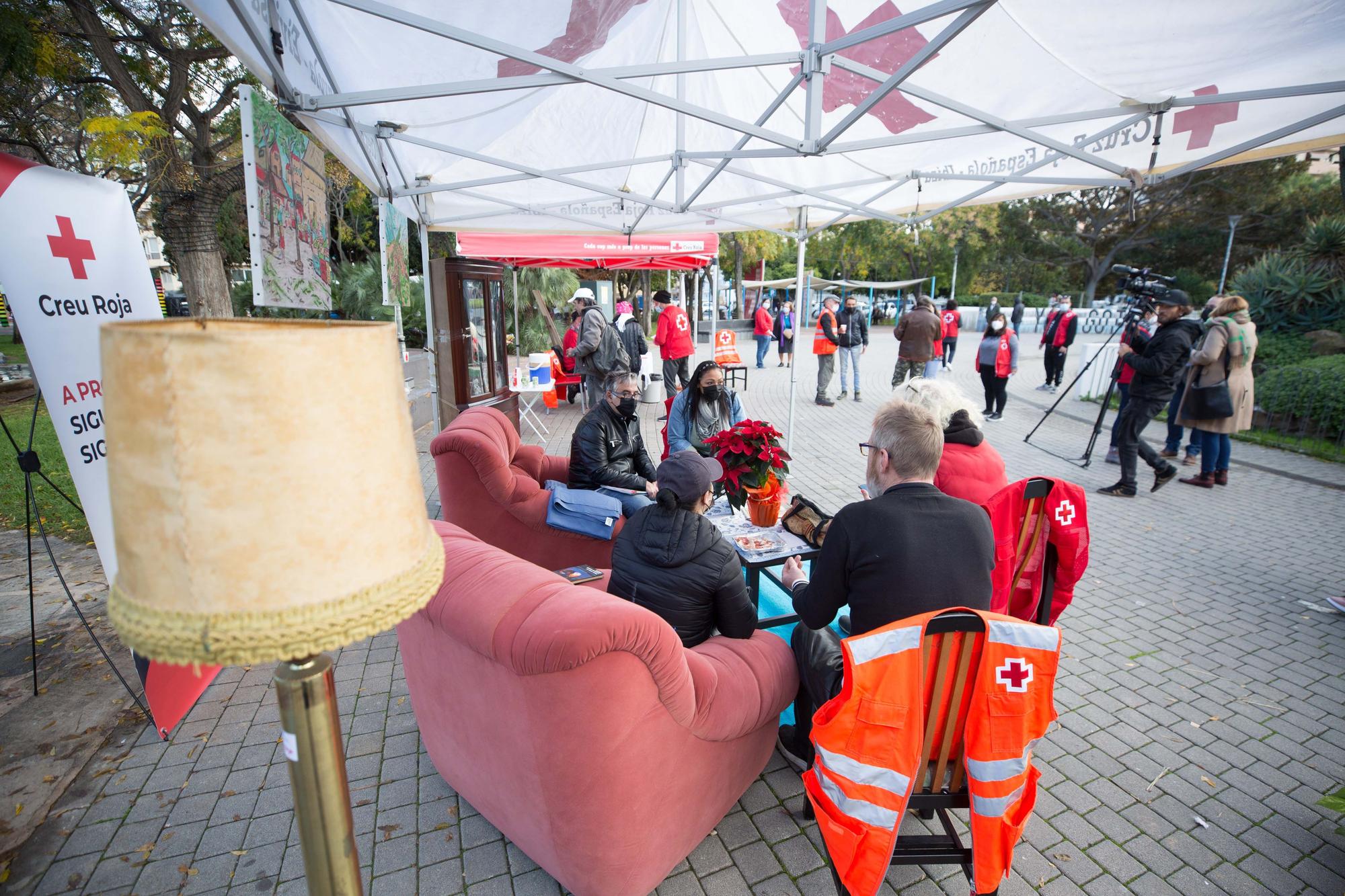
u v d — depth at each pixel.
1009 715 1.68
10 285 2.19
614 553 2.39
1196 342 7.04
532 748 1.80
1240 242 29.22
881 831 1.67
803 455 7.42
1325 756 2.76
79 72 8.10
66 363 2.39
